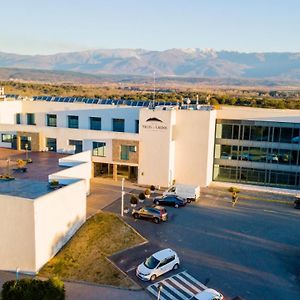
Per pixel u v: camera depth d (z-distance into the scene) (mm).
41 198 28781
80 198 35406
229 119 52062
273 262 30641
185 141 51156
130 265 29562
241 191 50562
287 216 41500
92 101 60875
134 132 55188
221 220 39469
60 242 31891
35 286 22531
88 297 25469
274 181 51406
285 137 50031
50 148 54969
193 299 24016
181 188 45688
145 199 45188
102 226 36219
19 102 61375
